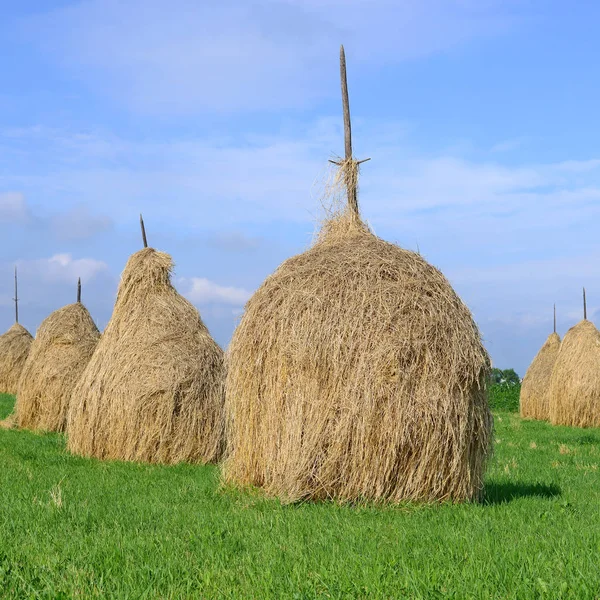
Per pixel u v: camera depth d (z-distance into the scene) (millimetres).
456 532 11531
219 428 21766
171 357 22016
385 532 11641
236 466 15578
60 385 30906
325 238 16953
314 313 14672
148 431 21438
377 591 8578
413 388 14148
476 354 14820
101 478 17734
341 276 15062
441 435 14156
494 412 55062
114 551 10320
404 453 14039
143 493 15578
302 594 8539
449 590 8609
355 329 14344
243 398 15344
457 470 14359
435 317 14586
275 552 10289
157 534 11453
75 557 10148
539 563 9688
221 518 12625
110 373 22328
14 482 16891
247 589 8789
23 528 12023
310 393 14367
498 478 19109
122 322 23266
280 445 14609
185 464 20969
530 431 36000
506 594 8602
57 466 19891
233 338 15906
